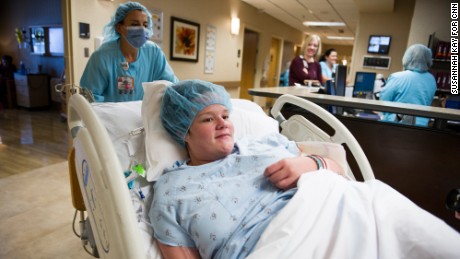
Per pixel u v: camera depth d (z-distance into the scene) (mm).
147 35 1684
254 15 6105
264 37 6766
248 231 752
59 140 3588
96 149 584
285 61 8875
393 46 5027
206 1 4566
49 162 2854
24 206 2049
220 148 957
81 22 2734
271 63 7895
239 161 940
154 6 3604
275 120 1440
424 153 1602
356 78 2959
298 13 6340
